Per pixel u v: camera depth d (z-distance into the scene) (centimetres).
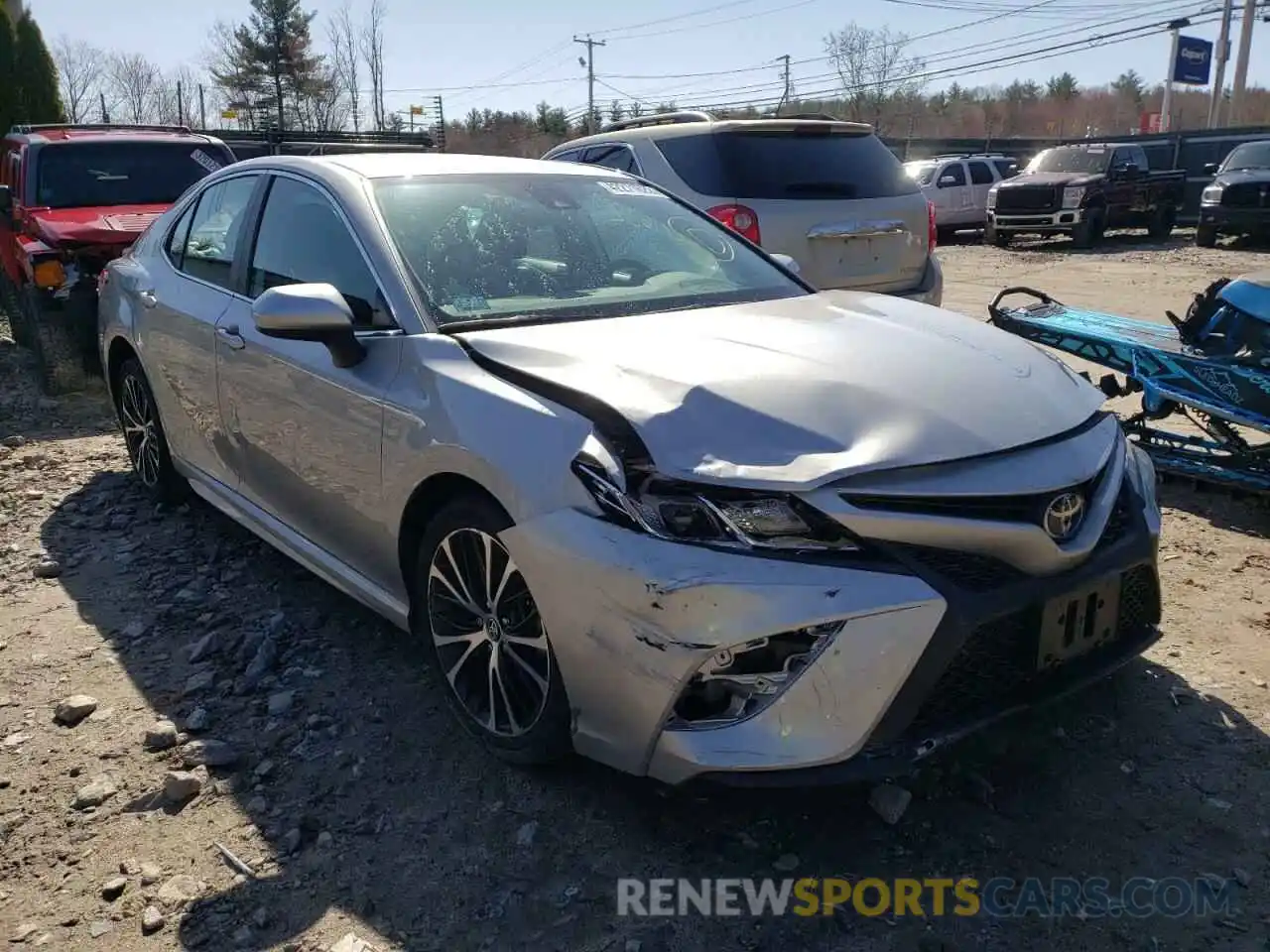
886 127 5259
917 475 258
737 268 411
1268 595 411
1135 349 522
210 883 270
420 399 313
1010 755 311
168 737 329
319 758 321
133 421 553
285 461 387
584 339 314
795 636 247
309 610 422
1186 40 4153
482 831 285
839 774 249
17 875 276
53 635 407
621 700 261
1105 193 2062
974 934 246
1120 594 287
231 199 458
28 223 853
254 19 5422
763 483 250
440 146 3753
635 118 867
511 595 293
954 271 1720
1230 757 307
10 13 1554
